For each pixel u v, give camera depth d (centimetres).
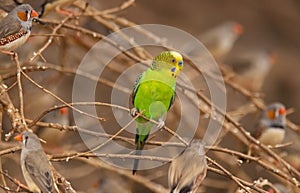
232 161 1234
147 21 2117
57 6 1110
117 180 1474
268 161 1177
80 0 1180
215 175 1823
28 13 938
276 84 2139
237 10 2277
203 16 2219
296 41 2266
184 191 826
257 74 1944
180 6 2203
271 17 2292
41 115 836
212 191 1794
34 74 1344
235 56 2027
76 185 1647
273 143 1371
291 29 2284
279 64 2173
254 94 1287
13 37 922
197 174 838
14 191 799
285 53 2227
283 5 2294
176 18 2181
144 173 1558
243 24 2269
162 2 2181
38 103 1309
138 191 1595
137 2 2141
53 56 1617
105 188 1455
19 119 861
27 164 823
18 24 927
